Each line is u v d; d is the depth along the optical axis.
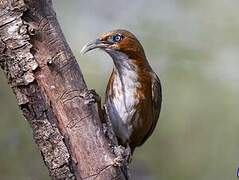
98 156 7.65
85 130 7.64
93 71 15.38
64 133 7.60
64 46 7.68
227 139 16.53
